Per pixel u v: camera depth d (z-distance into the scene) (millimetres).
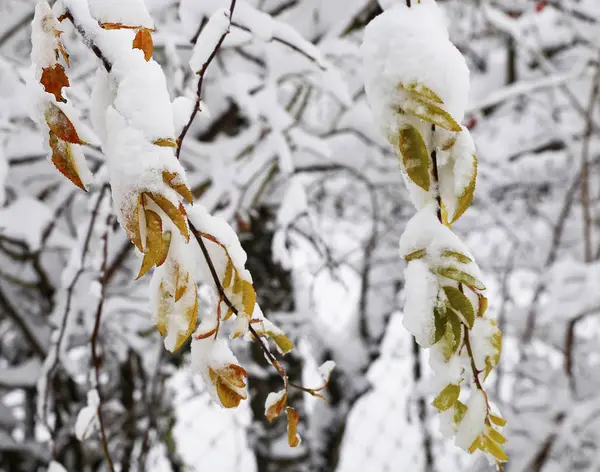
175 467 3961
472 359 849
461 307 816
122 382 3426
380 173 3375
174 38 1703
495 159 3740
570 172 4113
